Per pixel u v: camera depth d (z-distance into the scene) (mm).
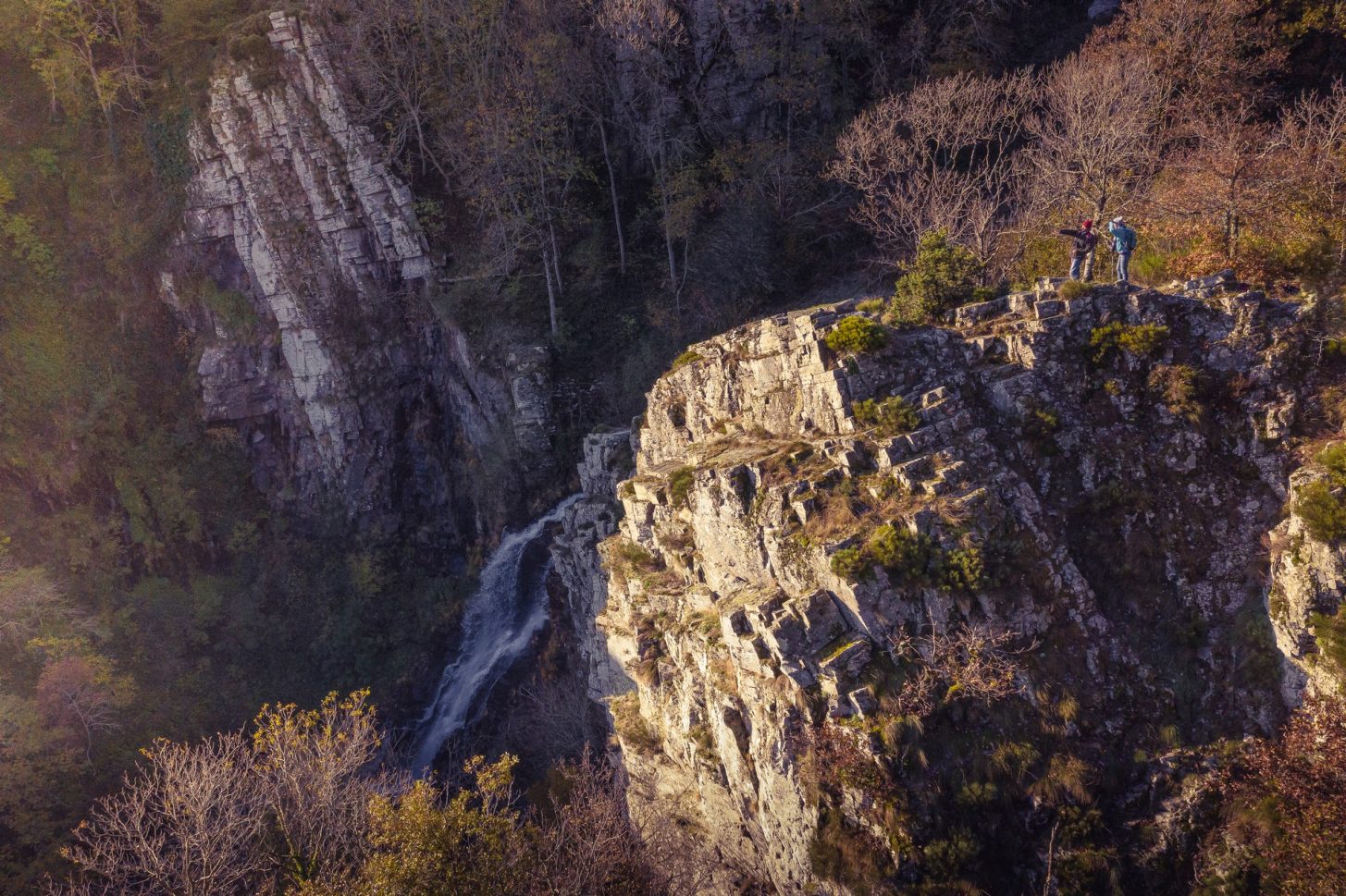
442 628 52531
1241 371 24297
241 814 26047
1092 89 34000
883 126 41125
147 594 53281
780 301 46156
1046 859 20812
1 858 40438
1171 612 23250
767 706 23062
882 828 20922
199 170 53500
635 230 52906
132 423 54969
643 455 33750
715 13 51750
